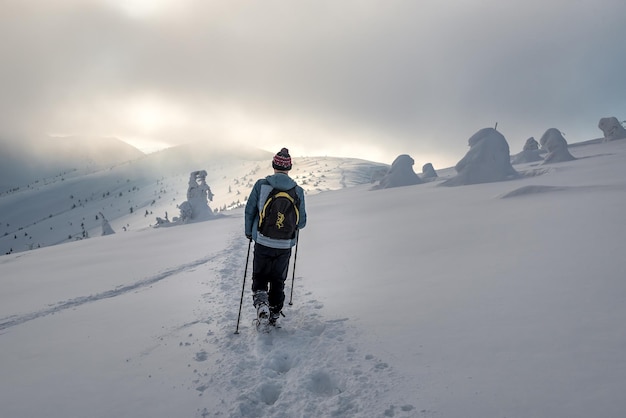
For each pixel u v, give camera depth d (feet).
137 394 9.87
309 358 11.08
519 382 8.01
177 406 9.23
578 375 7.87
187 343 13.10
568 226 23.09
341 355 10.75
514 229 25.11
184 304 18.39
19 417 9.13
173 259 35.12
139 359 12.09
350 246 29.45
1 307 22.72
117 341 13.87
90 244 72.23
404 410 7.86
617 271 13.74
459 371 8.87
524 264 16.69
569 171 72.79
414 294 14.99
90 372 11.37
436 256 21.39
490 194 57.21
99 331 15.30
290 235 13.67
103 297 22.61
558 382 7.76
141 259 38.45
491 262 17.98
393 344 10.85
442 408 7.65
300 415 8.58
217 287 21.39
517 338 9.93
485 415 7.18
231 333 13.71
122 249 53.52
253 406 9.18
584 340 9.26
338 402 8.64
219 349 12.39
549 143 108.58
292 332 13.12
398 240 28.71
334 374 9.89
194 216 117.08
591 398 7.08
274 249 13.55
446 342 10.41
